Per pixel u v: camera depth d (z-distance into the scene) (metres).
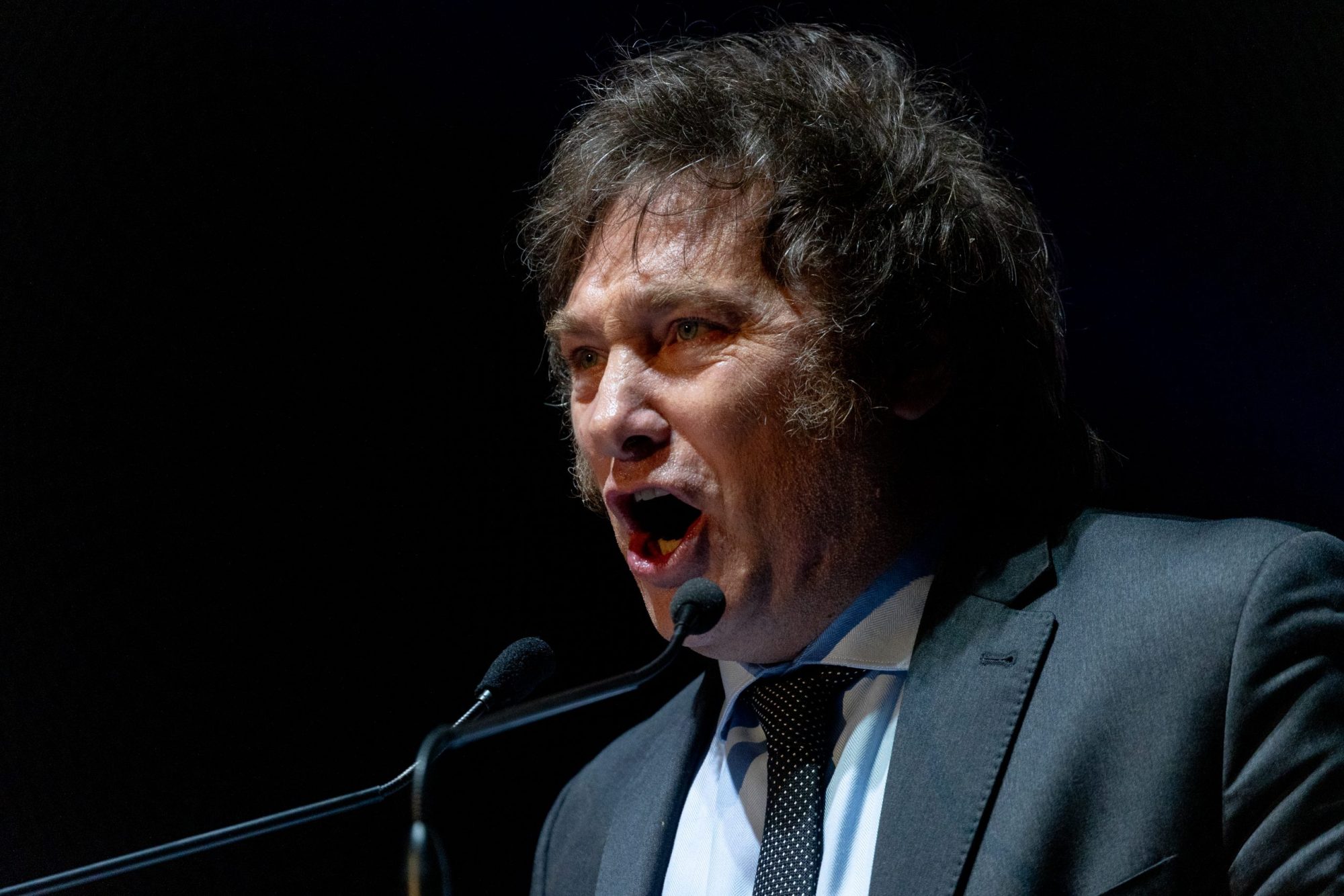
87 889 10.27
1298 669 4.48
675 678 10.77
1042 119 9.99
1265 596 4.64
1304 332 9.47
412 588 10.84
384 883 10.24
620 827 6.13
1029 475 6.07
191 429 10.93
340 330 11.03
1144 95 9.85
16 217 10.91
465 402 11.05
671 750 6.31
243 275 11.02
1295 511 9.41
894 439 5.74
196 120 10.94
